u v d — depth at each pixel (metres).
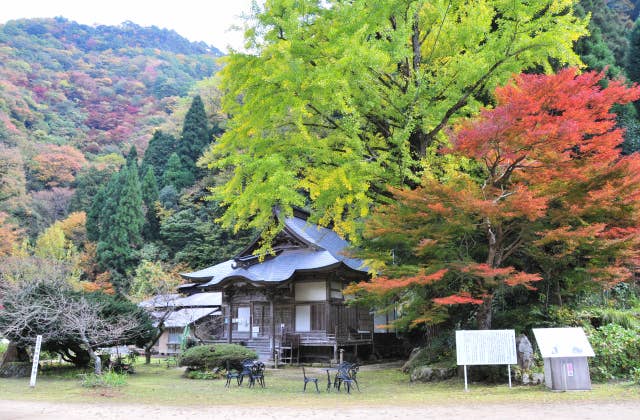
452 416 8.10
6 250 42.12
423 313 12.12
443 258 12.02
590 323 13.16
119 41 141.88
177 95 104.38
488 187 11.45
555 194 11.07
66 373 17.84
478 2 14.09
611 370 11.55
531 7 12.95
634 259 11.63
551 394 9.88
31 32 128.75
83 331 15.54
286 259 24.67
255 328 24.98
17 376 17.33
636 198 10.49
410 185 14.11
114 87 108.19
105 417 9.27
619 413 7.85
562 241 11.60
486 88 14.30
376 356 25.39
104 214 45.69
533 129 10.27
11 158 54.47
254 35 12.94
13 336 17.28
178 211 47.31
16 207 53.06
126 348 23.91
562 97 10.54
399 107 13.58
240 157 12.45
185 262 42.75
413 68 14.75
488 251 13.22
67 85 101.25
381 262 13.32
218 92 60.72
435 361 14.08
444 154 13.17
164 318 23.22
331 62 12.41
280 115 12.55
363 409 9.27
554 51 12.78
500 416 7.96
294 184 12.24
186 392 12.73
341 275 23.48
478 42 14.03
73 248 41.97
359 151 13.08
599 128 10.71
